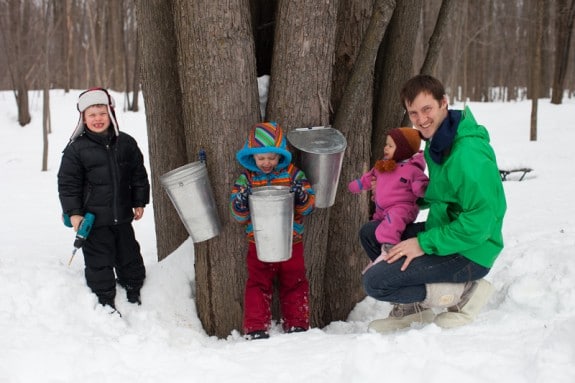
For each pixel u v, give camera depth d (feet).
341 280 12.12
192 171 9.59
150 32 11.98
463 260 8.71
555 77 67.21
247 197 9.76
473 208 8.17
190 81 10.23
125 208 11.09
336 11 10.25
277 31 10.28
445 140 8.36
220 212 10.59
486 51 93.40
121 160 11.02
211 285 11.09
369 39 9.87
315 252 11.13
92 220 10.57
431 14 69.00
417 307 9.68
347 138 11.34
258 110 10.55
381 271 8.96
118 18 72.33
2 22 57.47
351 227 11.92
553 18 79.87
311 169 9.78
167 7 11.88
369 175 10.25
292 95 10.24
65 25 68.28
